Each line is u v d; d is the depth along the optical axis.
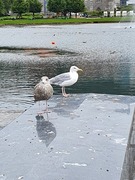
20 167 4.34
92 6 118.31
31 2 111.31
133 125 6.34
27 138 5.40
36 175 4.11
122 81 16.69
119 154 4.68
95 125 5.96
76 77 8.58
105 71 19.64
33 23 81.31
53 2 104.75
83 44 36.84
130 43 35.91
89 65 22.16
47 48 34.28
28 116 6.71
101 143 5.09
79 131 5.65
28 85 16.16
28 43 40.38
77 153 4.72
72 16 108.31
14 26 75.56
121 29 55.97
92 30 56.28
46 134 5.55
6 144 5.17
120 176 4.07
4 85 16.22
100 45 35.06
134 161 5.41
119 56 26.28
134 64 22.00
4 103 12.55
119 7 99.31
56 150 4.85
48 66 22.28
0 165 4.42
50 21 84.25
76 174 4.11
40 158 4.59
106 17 92.81
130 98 8.12
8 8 130.38
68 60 24.86
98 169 4.23
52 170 4.23
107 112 6.81
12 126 6.08
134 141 5.76
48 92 6.95
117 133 5.52
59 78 8.52
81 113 6.79
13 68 21.73
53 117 6.55
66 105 7.50
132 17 81.44
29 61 24.94
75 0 101.81
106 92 14.70
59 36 47.88
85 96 8.39
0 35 53.09
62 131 5.67
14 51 32.31
